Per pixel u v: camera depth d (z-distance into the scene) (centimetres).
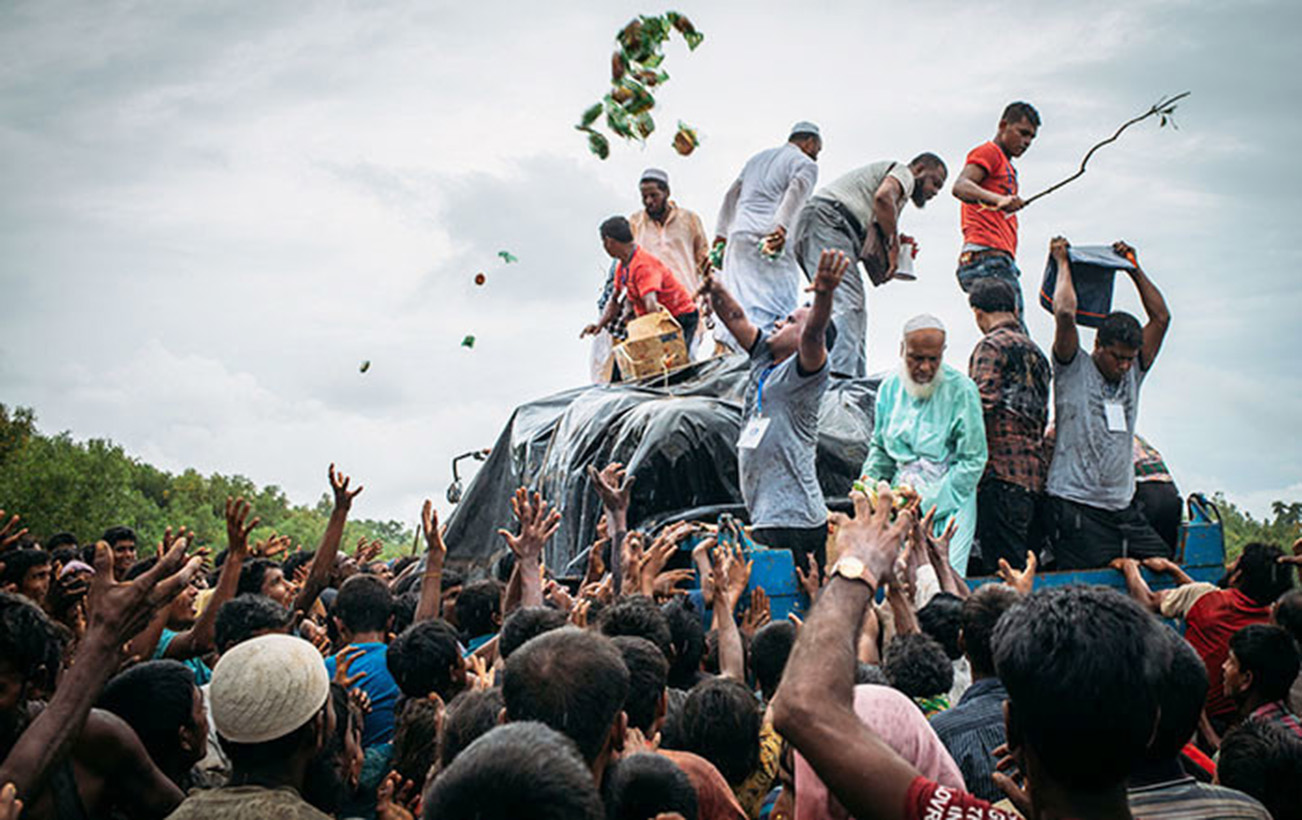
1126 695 193
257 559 641
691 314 1096
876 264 1091
